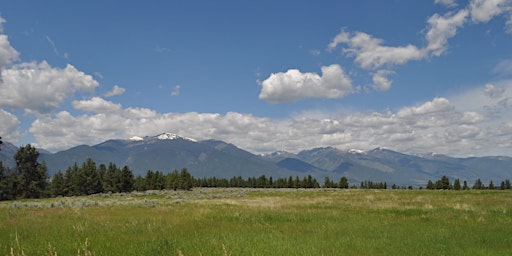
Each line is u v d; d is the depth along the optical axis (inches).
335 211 936.3
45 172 3946.9
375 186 6358.3
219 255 402.9
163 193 3297.2
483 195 1545.3
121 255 399.2
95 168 4163.4
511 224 691.4
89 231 569.3
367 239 524.1
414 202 1230.3
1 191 3624.5
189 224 673.6
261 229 625.6
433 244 487.8
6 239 490.9
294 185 5142.7
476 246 476.7
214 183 5625.0
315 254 414.6
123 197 2733.8
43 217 762.8
